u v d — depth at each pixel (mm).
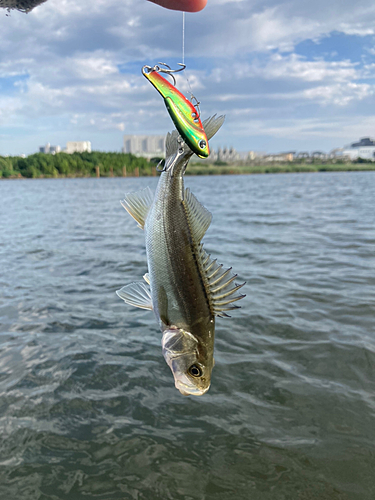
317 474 721
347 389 968
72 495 688
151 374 1061
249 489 695
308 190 8469
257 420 870
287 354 1143
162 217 336
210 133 290
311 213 4367
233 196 7309
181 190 336
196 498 681
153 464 753
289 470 732
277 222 3742
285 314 1420
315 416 875
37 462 759
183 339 330
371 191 7676
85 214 5035
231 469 739
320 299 1559
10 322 1408
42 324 1390
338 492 682
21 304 1587
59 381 1025
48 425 860
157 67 267
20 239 3129
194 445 800
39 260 2369
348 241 2695
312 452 771
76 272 2082
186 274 331
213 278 331
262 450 782
